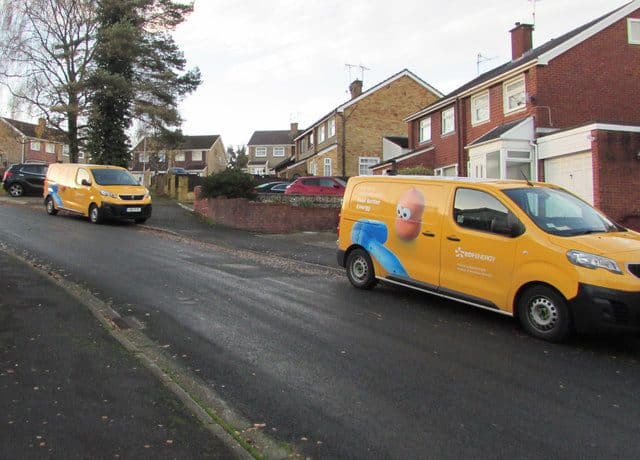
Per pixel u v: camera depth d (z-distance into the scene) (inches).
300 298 313.4
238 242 573.6
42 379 172.4
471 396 178.1
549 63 745.6
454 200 289.6
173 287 326.0
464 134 925.8
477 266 271.4
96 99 1126.4
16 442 132.7
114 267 379.2
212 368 196.7
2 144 1955.0
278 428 151.9
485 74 992.2
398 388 183.2
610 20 764.0
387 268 323.6
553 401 175.8
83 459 126.6
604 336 251.3
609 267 225.3
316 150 1612.9
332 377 191.5
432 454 139.5
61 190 719.1
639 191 621.9
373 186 341.1
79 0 1170.6
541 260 243.9
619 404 174.6
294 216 713.6
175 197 1182.3
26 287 293.9
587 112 757.3
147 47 1178.6
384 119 1391.5
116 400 159.6
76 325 231.0
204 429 144.4
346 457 137.0
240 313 273.4
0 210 747.4
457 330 256.5
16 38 1146.0
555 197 279.6
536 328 246.2
